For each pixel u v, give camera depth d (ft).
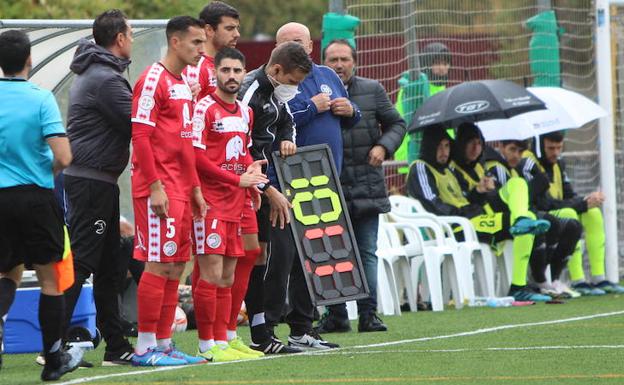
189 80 96.07
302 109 104.58
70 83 125.70
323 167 100.99
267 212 98.73
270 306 98.32
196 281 96.22
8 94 81.35
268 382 78.33
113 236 93.76
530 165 154.71
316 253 99.50
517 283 148.46
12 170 80.79
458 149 149.07
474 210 147.95
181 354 90.79
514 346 99.19
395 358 91.30
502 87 148.66
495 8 168.45
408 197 147.95
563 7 174.81
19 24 109.70
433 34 159.63
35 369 92.53
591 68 174.60
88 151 91.66
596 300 149.48
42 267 81.61
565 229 152.46
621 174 184.03
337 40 119.85
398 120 120.37
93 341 106.73
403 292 142.82
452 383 77.56
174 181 88.48
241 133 93.56
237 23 98.99
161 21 120.26
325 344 100.53
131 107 92.02
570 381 78.33
